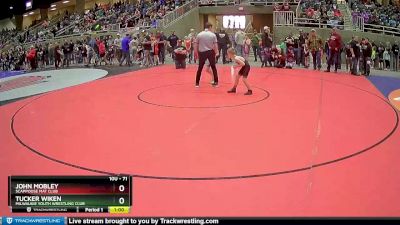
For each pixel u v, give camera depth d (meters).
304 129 7.96
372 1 29.91
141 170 5.94
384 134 7.64
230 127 8.14
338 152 6.62
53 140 7.55
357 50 15.88
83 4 43.72
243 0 29.16
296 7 26.22
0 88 14.65
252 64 19.50
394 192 5.14
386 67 18.06
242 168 5.97
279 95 11.44
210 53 12.60
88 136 7.74
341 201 4.90
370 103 10.45
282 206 4.79
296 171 5.84
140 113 9.47
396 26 21.22
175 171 5.89
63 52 21.66
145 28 24.83
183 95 11.55
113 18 30.53
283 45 18.17
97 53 21.34
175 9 26.72
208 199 5.01
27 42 31.45
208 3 29.97
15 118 9.49
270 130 7.91
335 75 15.80
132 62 21.27
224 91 12.12
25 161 6.42
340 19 22.33
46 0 46.44
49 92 13.05
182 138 7.47
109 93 12.27
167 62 20.73
